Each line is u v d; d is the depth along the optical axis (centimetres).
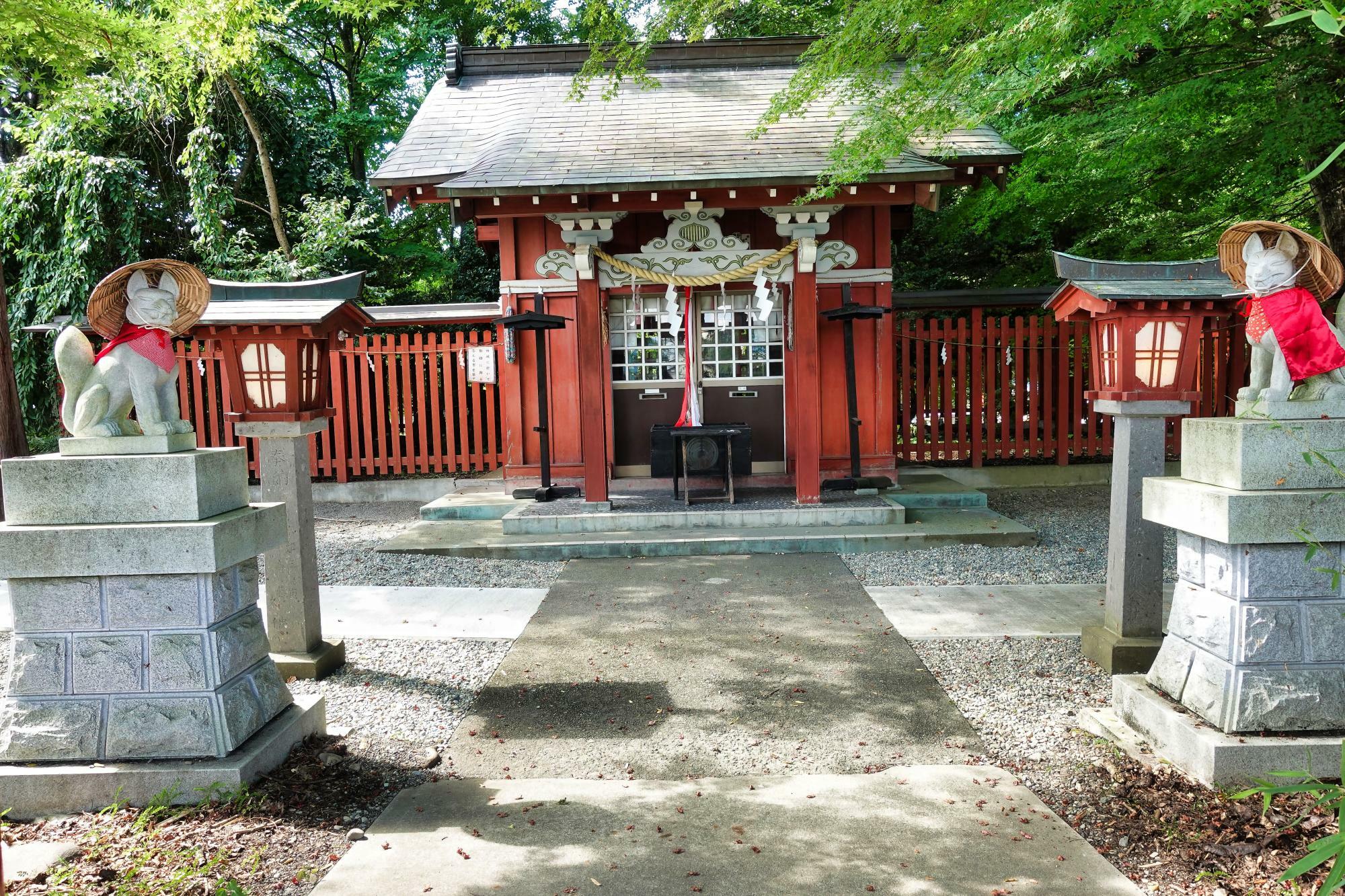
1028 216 1111
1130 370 467
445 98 1088
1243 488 331
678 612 617
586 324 874
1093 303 476
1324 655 331
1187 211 1088
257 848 308
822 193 722
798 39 1112
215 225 1345
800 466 870
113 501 348
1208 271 485
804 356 862
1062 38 625
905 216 1036
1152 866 291
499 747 404
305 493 503
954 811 331
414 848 310
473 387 1188
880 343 980
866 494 930
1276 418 337
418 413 1200
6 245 1282
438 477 1194
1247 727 331
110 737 344
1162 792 333
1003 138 904
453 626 594
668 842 313
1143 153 862
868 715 432
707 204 839
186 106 1419
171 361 369
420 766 384
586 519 850
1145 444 472
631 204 844
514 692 475
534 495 961
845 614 604
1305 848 291
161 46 935
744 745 401
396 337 1433
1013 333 1147
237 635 366
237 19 1073
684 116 982
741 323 999
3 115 1453
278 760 371
